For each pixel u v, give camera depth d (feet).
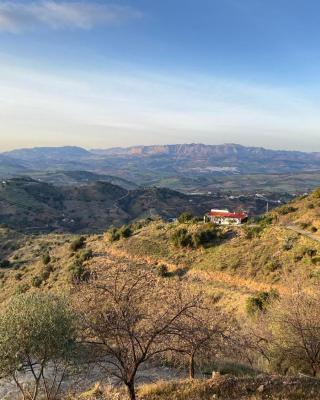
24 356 50.01
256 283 153.48
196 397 51.24
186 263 191.52
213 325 63.82
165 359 77.15
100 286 48.73
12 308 50.67
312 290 92.27
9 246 382.42
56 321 49.26
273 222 224.53
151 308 50.44
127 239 242.37
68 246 284.41
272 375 57.77
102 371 63.67
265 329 77.82
